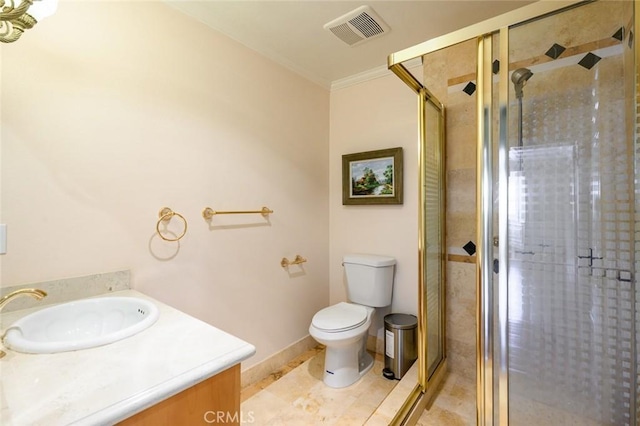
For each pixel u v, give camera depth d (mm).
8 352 780
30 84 1119
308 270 2441
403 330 1973
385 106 2340
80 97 1246
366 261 2203
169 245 1556
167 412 684
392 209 2311
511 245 1320
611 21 1211
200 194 1693
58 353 782
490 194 1310
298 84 2334
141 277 1444
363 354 2184
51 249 1171
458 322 1975
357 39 1933
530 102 1300
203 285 1712
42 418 551
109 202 1333
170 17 1554
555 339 1340
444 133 1995
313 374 2061
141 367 731
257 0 1559
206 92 1718
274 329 2145
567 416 1337
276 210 2162
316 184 2525
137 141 1429
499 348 1305
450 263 1995
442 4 1587
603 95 1259
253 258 1998
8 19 849
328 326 1829
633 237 1224
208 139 1729
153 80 1486
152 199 1485
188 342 868
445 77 1993
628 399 1252
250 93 1966
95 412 575
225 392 800
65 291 1196
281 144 2197
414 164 2201
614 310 1271
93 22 1284
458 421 1573
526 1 1556
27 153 1114
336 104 2629
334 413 1646
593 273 1298
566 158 1317
